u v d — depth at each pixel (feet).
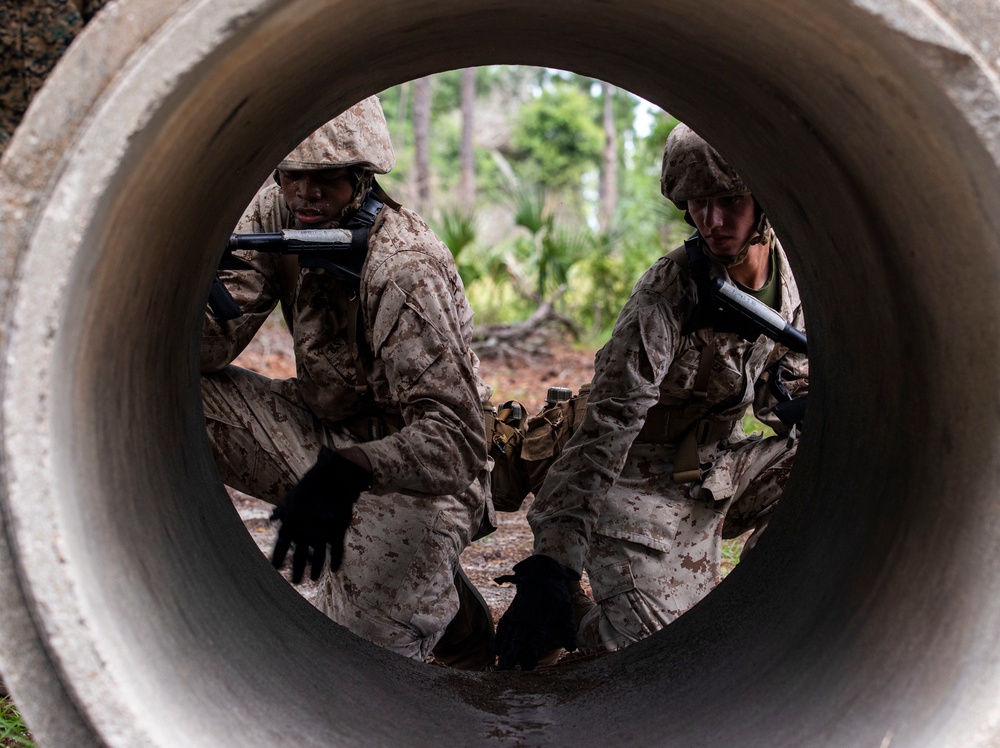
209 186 6.49
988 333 5.18
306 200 9.40
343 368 9.85
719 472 10.81
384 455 8.52
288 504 8.27
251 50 4.92
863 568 6.54
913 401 6.36
